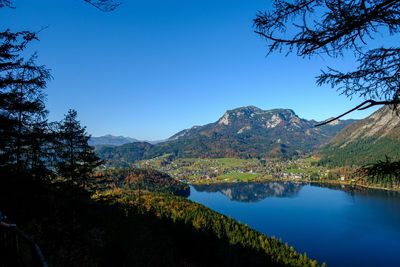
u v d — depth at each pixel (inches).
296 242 3459.6
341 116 221.3
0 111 599.5
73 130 967.6
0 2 328.2
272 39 214.5
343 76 226.4
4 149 636.1
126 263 970.7
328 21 208.1
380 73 227.5
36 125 676.1
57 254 751.1
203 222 3061.0
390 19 196.4
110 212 1469.0
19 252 401.7
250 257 2486.5
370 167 211.2
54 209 828.6
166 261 1280.8
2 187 631.2
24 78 595.5
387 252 2970.0
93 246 949.2
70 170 941.2
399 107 218.5
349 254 2987.2
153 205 3951.8
